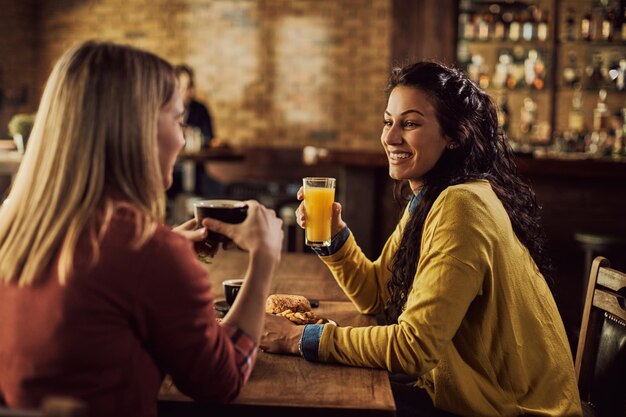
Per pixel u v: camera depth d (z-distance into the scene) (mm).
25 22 7453
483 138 1699
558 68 6051
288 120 7445
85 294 989
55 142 1043
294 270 2348
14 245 1033
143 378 1054
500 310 1516
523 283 1546
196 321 1048
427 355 1392
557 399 1546
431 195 1637
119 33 7566
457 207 1491
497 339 1518
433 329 1397
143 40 7547
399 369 1388
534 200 1810
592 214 4312
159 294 1020
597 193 4297
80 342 987
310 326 1464
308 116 7414
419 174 1676
